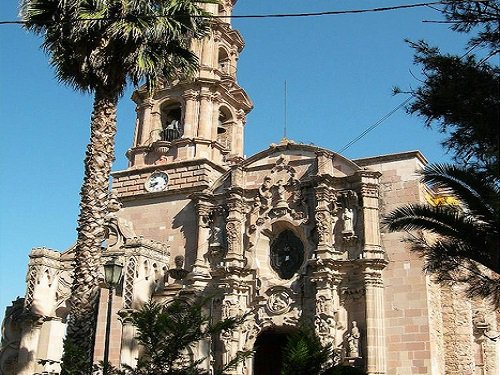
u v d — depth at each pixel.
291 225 45.72
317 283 42.41
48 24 31.12
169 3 32.25
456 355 42.31
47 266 49.34
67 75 32.09
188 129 53.16
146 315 25.66
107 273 28.98
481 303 48.38
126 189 53.50
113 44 30.64
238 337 44.09
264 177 47.62
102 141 29.75
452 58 20.62
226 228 47.28
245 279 45.81
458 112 20.28
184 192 51.19
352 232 43.03
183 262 49.16
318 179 44.69
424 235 41.47
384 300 41.47
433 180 23.62
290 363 25.42
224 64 58.38
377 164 44.75
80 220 28.47
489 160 20.70
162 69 33.09
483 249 22.66
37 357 47.34
